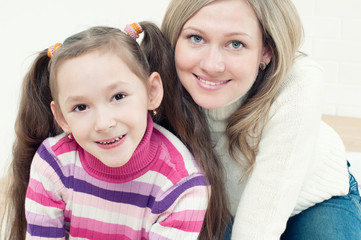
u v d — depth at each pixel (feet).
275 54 3.05
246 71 2.92
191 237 2.98
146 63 2.96
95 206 3.05
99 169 2.95
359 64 6.42
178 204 2.97
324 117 6.60
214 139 3.55
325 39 6.43
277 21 2.90
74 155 3.09
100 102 2.61
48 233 3.08
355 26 6.29
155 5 5.98
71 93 2.62
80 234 3.13
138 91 2.73
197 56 2.90
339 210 3.63
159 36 3.15
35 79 3.25
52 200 3.08
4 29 5.46
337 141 3.76
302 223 3.72
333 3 6.27
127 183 2.97
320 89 3.15
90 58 2.59
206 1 2.75
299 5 6.37
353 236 3.53
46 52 3.13
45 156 3.10
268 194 3.14
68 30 5.77
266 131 3.22
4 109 5.47
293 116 3.04
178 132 3.36
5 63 5.46
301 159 3.11
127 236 3.07
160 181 2.98
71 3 5.70
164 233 2.94
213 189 3.34
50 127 3.43
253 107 3.17
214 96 3.04
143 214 3.02
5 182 5.05
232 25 2.75
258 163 3.23
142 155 2.90
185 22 2.91
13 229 3.74
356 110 6.59
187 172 2.99
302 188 3.58
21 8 5.49
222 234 3.72
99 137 2.66
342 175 3.67
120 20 5.97
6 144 5.47
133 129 2.71
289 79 3.14
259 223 3.15
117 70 2.63
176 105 3.28
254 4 2.77
